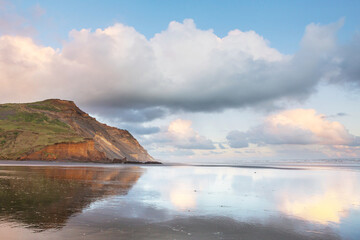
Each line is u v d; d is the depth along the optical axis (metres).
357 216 15.80
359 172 71.50
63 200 17.98
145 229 11.81
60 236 10.37
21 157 106.38
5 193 19.78
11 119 144.75
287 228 12.73
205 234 11.42
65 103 187.50
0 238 9.82
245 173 59.75
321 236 11.62
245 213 15.83
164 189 26.52
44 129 135.12
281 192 26.03
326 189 29.53
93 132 169.38
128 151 191.00
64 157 115.75
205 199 20.72
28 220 12.48
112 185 28.62
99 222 12.68
